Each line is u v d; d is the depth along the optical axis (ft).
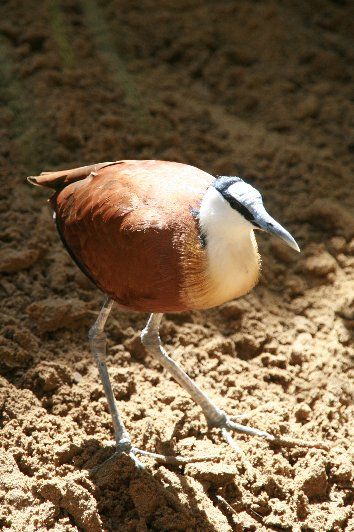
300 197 39.63
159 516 25.75
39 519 24.80
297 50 47.60
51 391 30.04
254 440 28.89
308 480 27.40
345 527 26.94
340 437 29.91
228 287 25.05
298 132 43.42
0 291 33.53
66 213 27.63
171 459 27.58
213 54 46.85
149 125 42.06
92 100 42.63
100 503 26.08
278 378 32.27
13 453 27.04
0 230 36.01
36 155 39.65
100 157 40.16
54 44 44.73
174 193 25.32
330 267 36.27
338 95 45.78
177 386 31.09
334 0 50.72
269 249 37.29
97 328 28.71
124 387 30.60
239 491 26.81
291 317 34.91
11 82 42.75
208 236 24.35
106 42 45.37
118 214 25.49
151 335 28.89
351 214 38.45
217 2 49.21
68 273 34.42
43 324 32.01
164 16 47.85
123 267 25.53
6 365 30.32
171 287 24.88
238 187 23.98
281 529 26.32
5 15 46.19
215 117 43.24
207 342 33.32
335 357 32.91
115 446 27.91
